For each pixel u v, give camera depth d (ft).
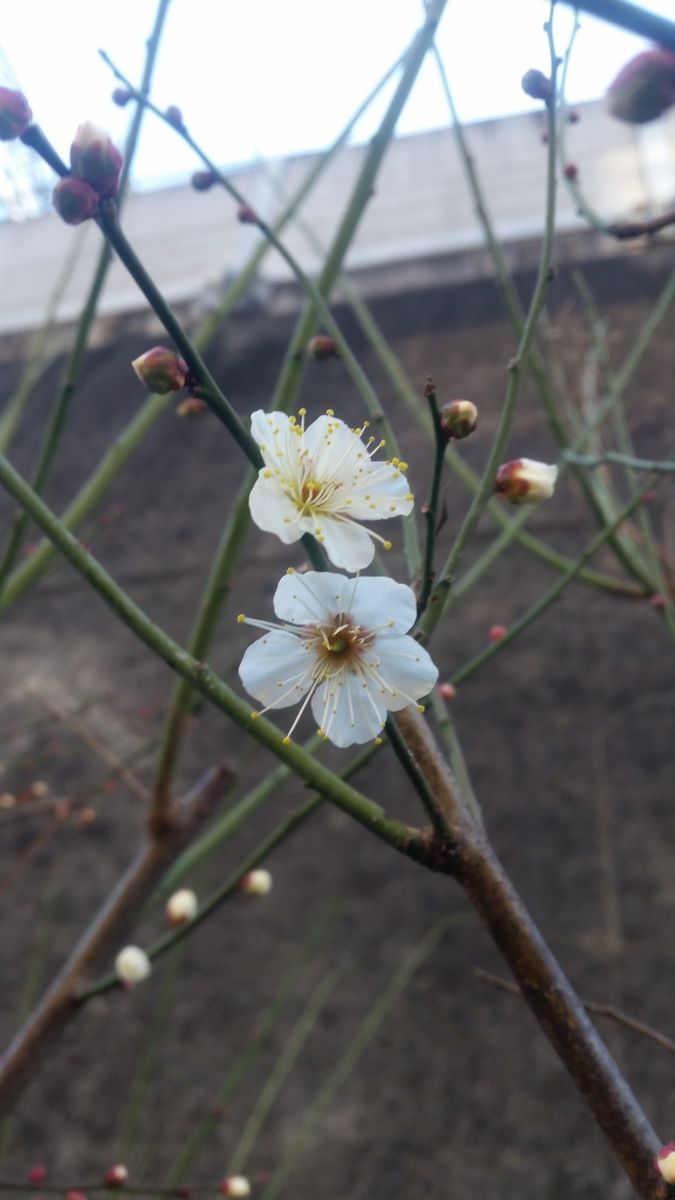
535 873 1.38
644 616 1.55
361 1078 1.28
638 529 1.25
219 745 1.62
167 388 0.37
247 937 1.42
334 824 1.49
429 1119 1.23
